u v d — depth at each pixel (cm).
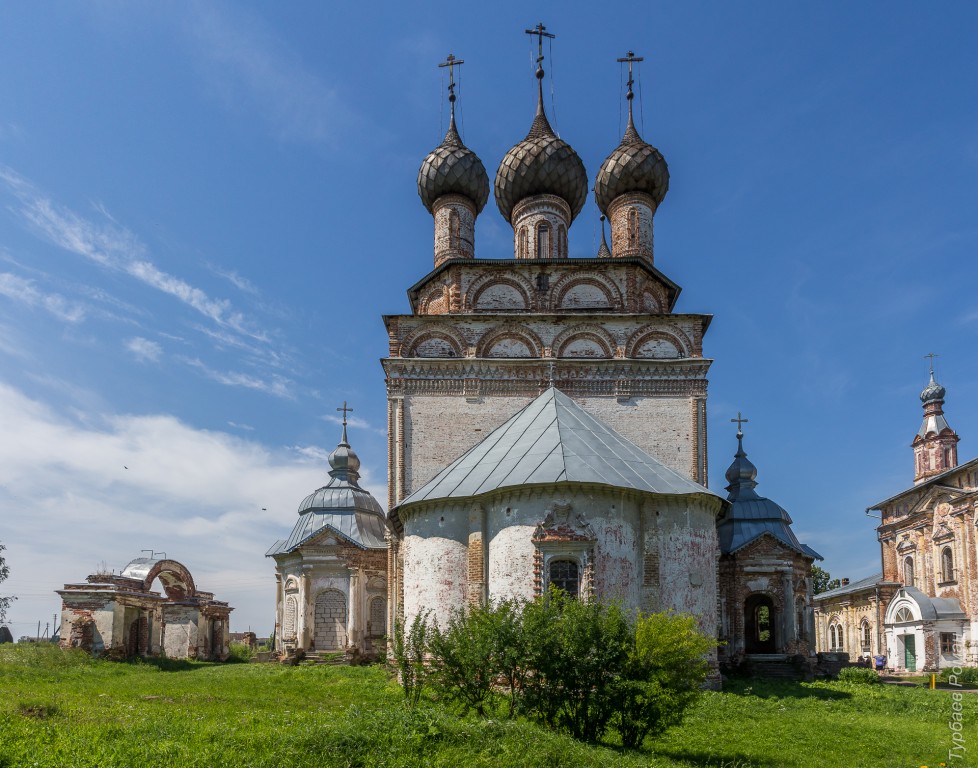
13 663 2756
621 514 2255
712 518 2448
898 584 5016
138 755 1105
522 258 3531
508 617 1577
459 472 2519
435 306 3397
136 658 3766
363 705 1591
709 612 2350
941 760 1472
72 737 1192
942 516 4741
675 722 1497
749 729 1717
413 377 2972
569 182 3562
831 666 3409
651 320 3069
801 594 3491
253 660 4550
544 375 2981
